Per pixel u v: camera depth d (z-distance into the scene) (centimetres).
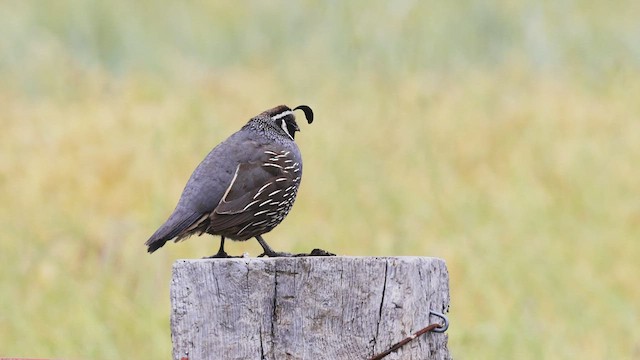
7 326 1205
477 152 1789
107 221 1484
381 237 1402
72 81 2259
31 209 1540
